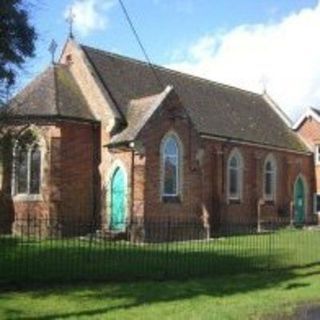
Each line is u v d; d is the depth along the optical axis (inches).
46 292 676.1
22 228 1186.6
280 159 1929.1
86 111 1423.5
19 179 1352.1
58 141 1344.7
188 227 1352.1
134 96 1528.1
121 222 1331.2
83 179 1387.8
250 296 705.0
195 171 1446.9
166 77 1727.4
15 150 1213.7
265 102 2129.7
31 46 876.0
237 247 1141.7
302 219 2012.8
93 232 1232.2
